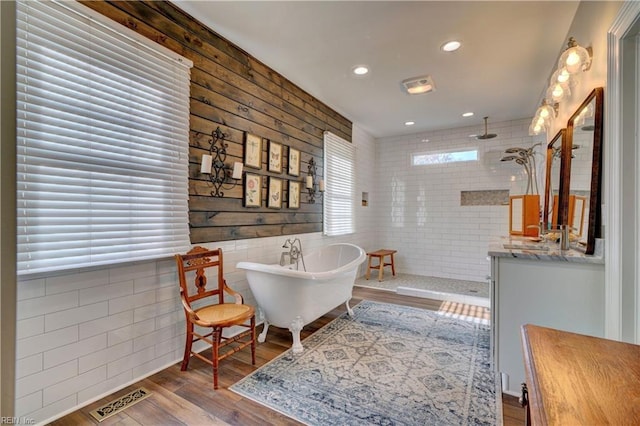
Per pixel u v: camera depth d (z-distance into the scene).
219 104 2.47
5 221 0.63
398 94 3.59
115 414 1.63
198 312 2.08
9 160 0.63
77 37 1.62
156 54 1.99
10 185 0.64
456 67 2.89
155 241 2.00
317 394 1.82
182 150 2.16
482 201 4.81
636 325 1.44
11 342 0.64
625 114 1.46
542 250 2.04
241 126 2.69
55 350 1.57
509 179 4.55
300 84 3.37
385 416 1.63
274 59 2.82
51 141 1.53
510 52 2.61
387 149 5.56
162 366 2.09
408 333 2.75
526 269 1.85
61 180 1.57
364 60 2.80
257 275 2.43
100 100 1.72
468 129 4.87
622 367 0.72
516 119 4.48
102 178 1.73
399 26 2.27
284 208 3.26
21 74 1.43
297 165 3.45
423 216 5.23
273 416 1.63
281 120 3.18
